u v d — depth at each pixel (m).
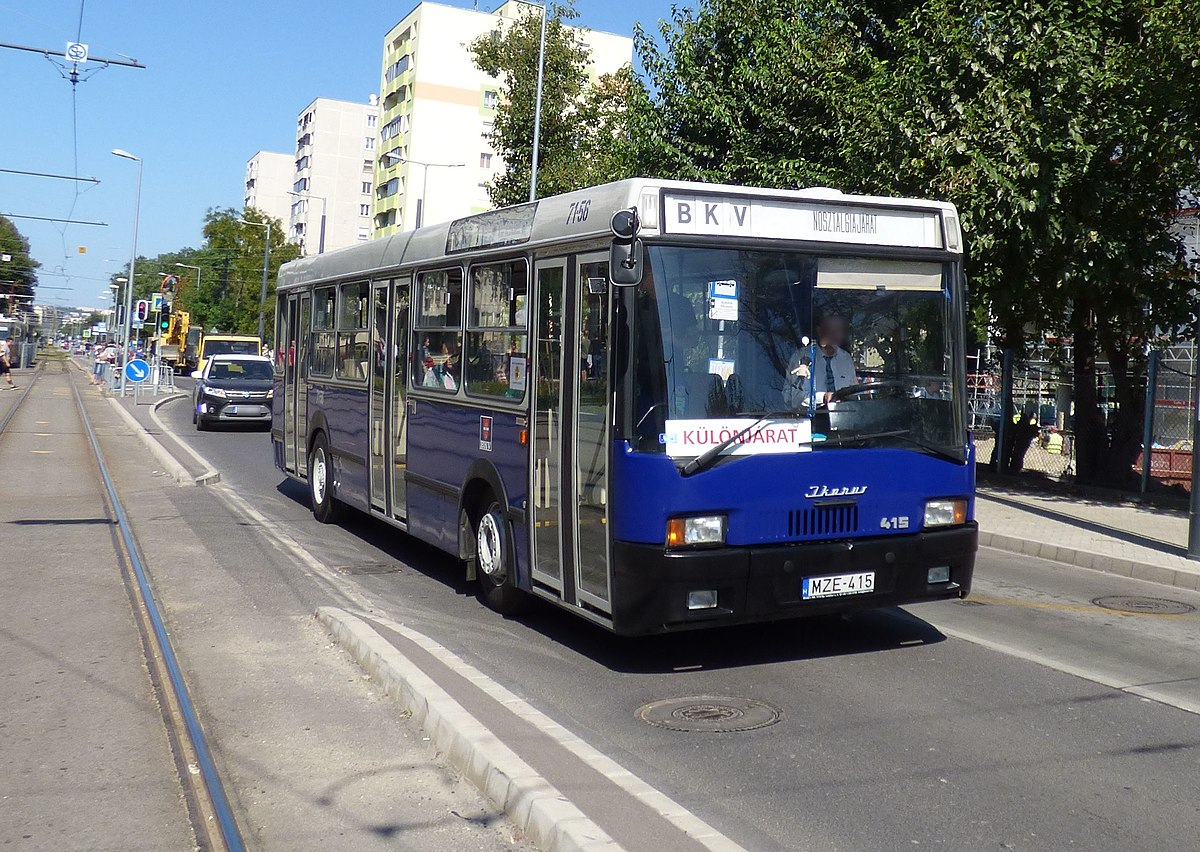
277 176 131.25
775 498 6.64
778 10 19.59
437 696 5.78
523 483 7.88
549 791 4.54
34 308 157.25
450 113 81.69
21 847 4.42
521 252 7.98
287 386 14.88
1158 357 16.16
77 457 20.33
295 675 6.73
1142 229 15.70
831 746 5.62
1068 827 4.59
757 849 4.39
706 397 6.55
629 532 6.51
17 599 8.83
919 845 4.42
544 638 7.89
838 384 6.92
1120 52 14.27
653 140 20.95
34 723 5.92
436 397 9.48
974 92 14.98
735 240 6.72
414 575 10.26
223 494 15.58
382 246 11.23
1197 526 10.93
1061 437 17.91
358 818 4.63
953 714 6.13
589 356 6.98
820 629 8.15
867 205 7.12
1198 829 4.57
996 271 15.73
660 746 5.63
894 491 7.01
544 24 30.81
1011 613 8.87
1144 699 6.41
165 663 6.94
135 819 4.70
